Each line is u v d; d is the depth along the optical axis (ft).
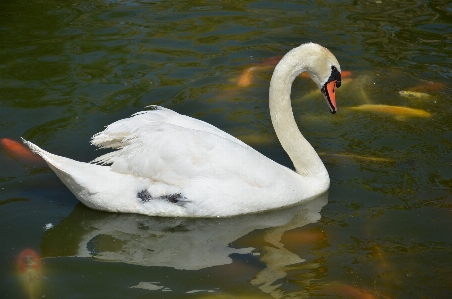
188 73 44.96
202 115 40.09
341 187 33.47
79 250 28.32
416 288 25.73
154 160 30.48
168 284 25.93
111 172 30.83
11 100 40.52
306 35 50.90
